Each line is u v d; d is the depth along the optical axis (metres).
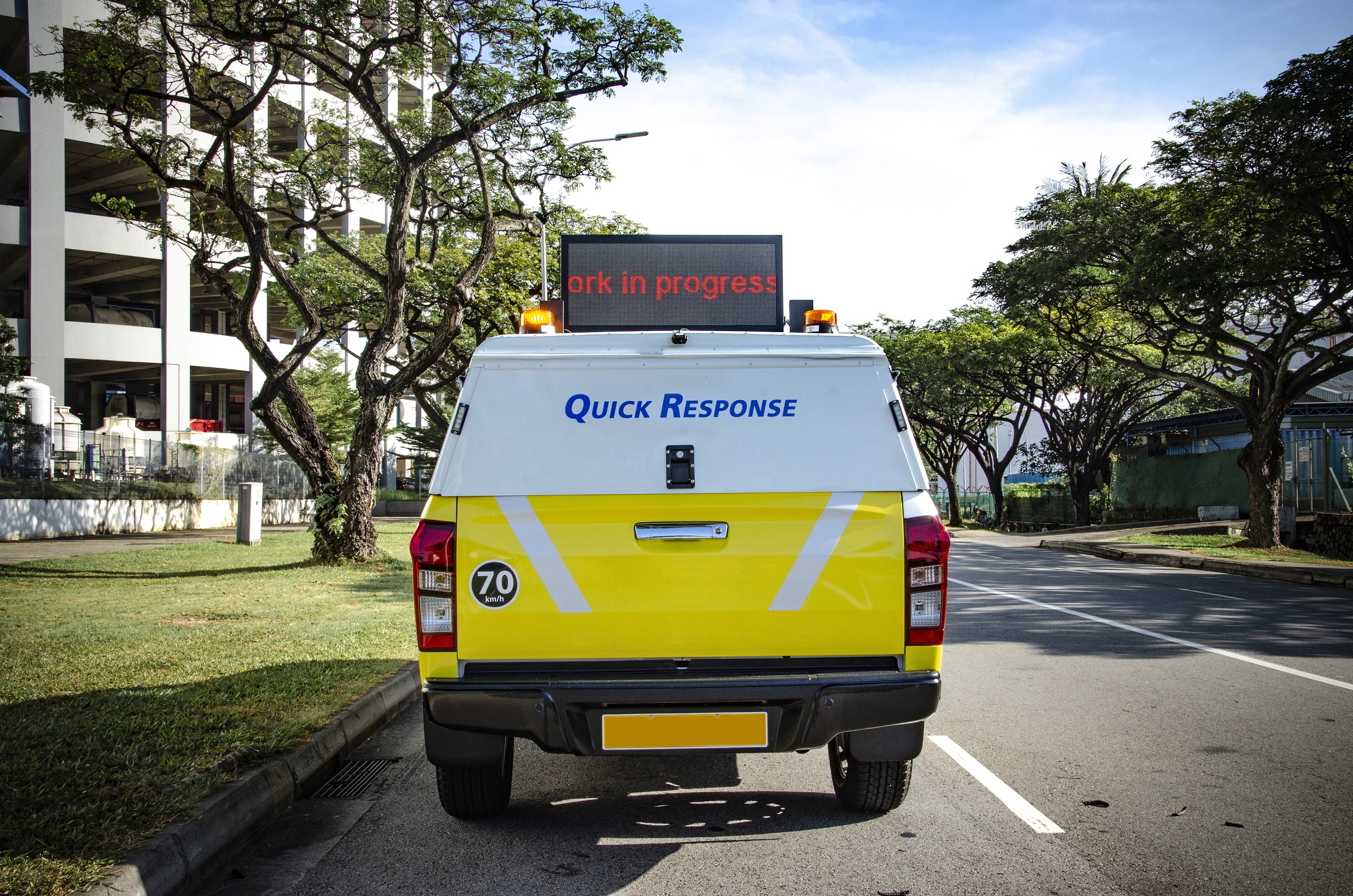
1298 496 26.73
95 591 12.43
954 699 6.80
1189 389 34.69
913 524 3.86
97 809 3.95
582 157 17.48
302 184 18.59
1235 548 21.98
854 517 3.84
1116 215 21.78
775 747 3.75
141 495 28.22
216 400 49.41
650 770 5.30
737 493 3.83
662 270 6.81
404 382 16.44
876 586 3.82
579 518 3.79
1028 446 46.53
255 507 21.84
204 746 4.92
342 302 21.33
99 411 44.47
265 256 15.60
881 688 3.75
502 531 3.78
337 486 16.50
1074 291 23.72
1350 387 36.72
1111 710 6.45
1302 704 6.61
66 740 5.00
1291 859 3.82
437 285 19.97
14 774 4.42
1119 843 4.03
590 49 14.66
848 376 3.97
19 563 16.55
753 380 3.94
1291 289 19.41
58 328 33.72
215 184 16.41
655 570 3.78
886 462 3.90
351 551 16.30
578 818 4.47
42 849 3.55
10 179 37.69
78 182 38.91
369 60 15.09
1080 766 5.16
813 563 3.81
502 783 4.35
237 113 15.02
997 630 10.22
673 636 3.78
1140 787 4.78
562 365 3.93
